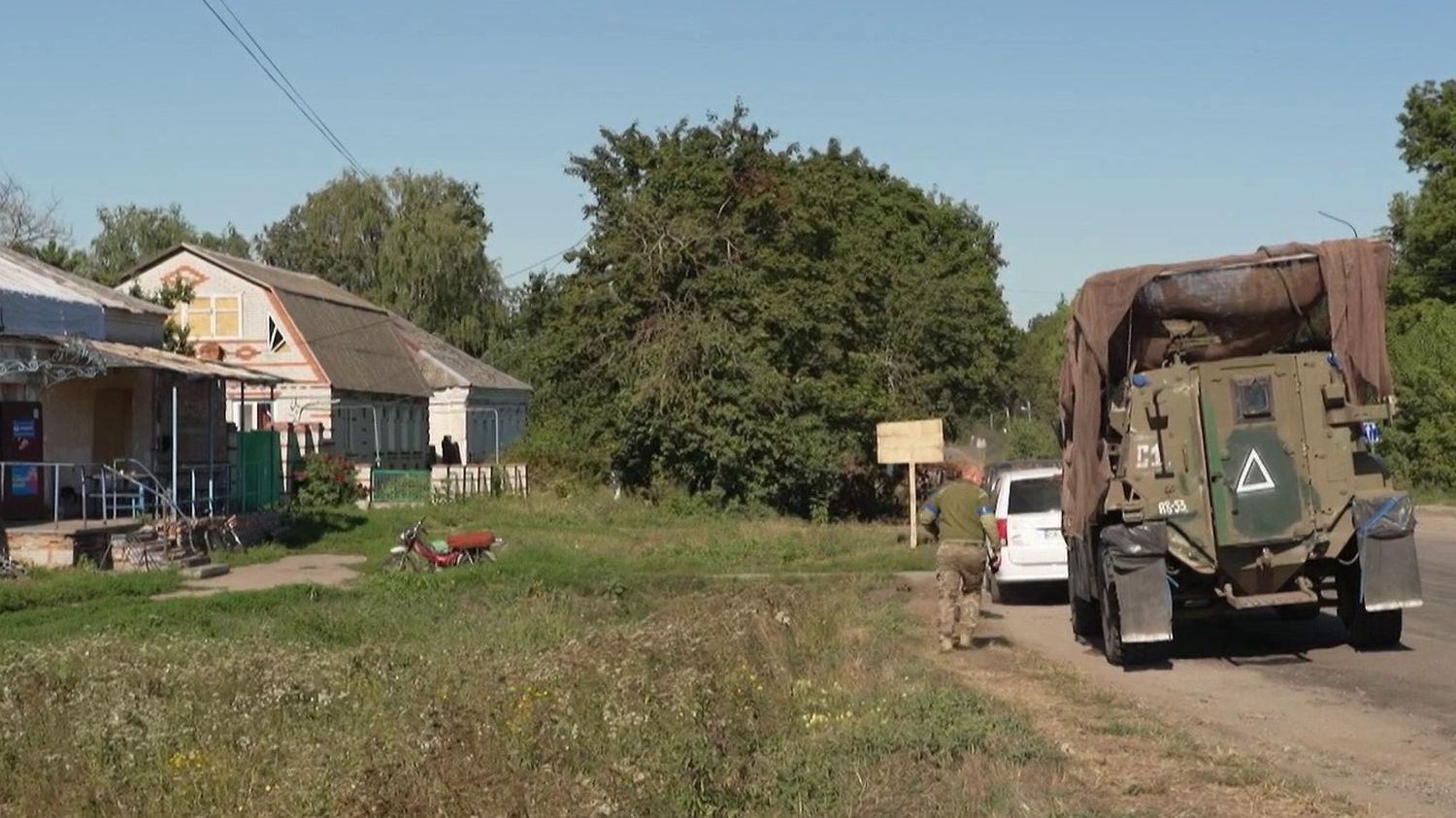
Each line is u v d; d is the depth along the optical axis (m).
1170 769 8.85
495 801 7.33
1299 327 14.24
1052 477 20.22
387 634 18.31
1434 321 45.94
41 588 21.52
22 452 26.36
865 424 45.38
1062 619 18.31
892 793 8.05
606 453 43.69
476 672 11.67
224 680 12.02
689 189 43.75
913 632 16.23
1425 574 21.92
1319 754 9.45
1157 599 13.26
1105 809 7.79
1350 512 13.34
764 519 40.53
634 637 12.05
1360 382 13.40
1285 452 13.38
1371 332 13.41
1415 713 10.77
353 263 80.25
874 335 48.72
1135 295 13.75
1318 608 15.73
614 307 42.44
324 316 52.47
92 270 64.50
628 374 41.59
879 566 26.80
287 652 14.07
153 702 10.84
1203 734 10.18
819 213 44.88
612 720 8.85
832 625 15.14
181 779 8.82
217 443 33.44
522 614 18.98
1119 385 14.43
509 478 45.06
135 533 25.91
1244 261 13.76
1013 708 10.86
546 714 9.07
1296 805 7.96
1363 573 13.28
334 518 37.97
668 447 41.66
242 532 31.39
